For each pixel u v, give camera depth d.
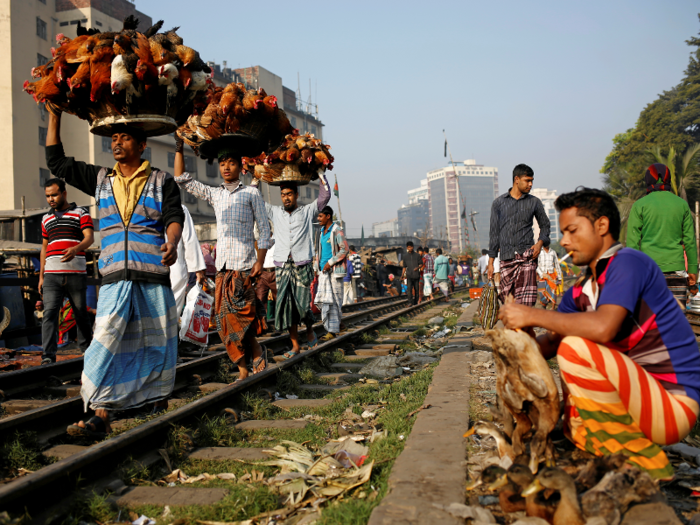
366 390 5.42
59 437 4.00
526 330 2.86
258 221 5.50
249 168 6.80
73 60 3.63
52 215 6.59
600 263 2.62
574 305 2.86
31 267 13.16
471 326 10.66
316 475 3.22
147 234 4.04
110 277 3.94
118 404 3.82
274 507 2.82
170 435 3.68
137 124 3.90
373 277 30.30
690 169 25.89
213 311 7.38
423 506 2.40
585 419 2.53
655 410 2.37
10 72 38.25
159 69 3.65
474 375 5.52
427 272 20.95
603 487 2.08
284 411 4.84
